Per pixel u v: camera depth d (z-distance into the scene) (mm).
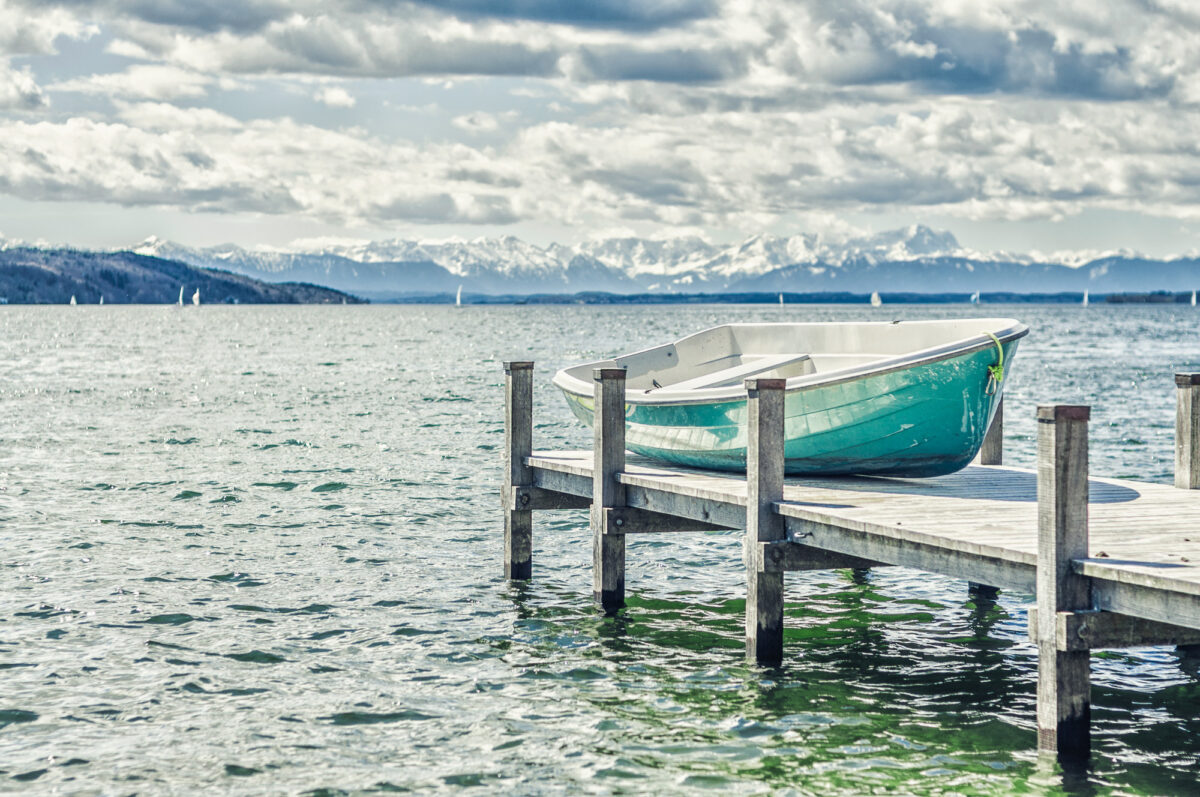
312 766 8016
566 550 15000
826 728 8617
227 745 8375
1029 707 9070
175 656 10422
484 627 11398
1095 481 11117
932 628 11352
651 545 15227
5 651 10500
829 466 11688
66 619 11586
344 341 92375
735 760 8047
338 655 10500
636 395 12812
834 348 14297
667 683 9672
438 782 7746
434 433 28547
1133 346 80750
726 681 9703
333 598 12492
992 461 12789
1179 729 8578
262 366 57750
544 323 155625
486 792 7586
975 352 10742
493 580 13344
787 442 11586
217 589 12883
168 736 8539
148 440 27062
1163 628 7137
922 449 11250
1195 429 10383
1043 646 7250
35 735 8539
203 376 50156
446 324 151125
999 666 10125
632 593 12766
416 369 55344
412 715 8969
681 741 8406
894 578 13375
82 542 15383
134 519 17094
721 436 12094
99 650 10578
